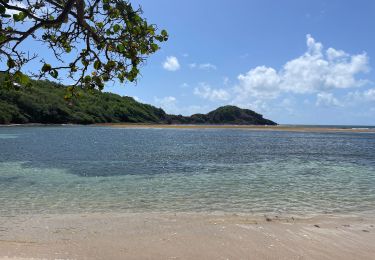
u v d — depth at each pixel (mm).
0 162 26062
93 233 9852
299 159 30047
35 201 14109
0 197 14812
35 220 11258
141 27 4891
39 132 68375
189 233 9812
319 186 17797
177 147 40281
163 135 65438
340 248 8719
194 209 12883
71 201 14109
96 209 12828
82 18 4594
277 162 27844
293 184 18328
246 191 16344
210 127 109375
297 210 12812
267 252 8375
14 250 8242
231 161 28125
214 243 8977
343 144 48250
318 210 12820
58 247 8633
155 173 21766
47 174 20953
